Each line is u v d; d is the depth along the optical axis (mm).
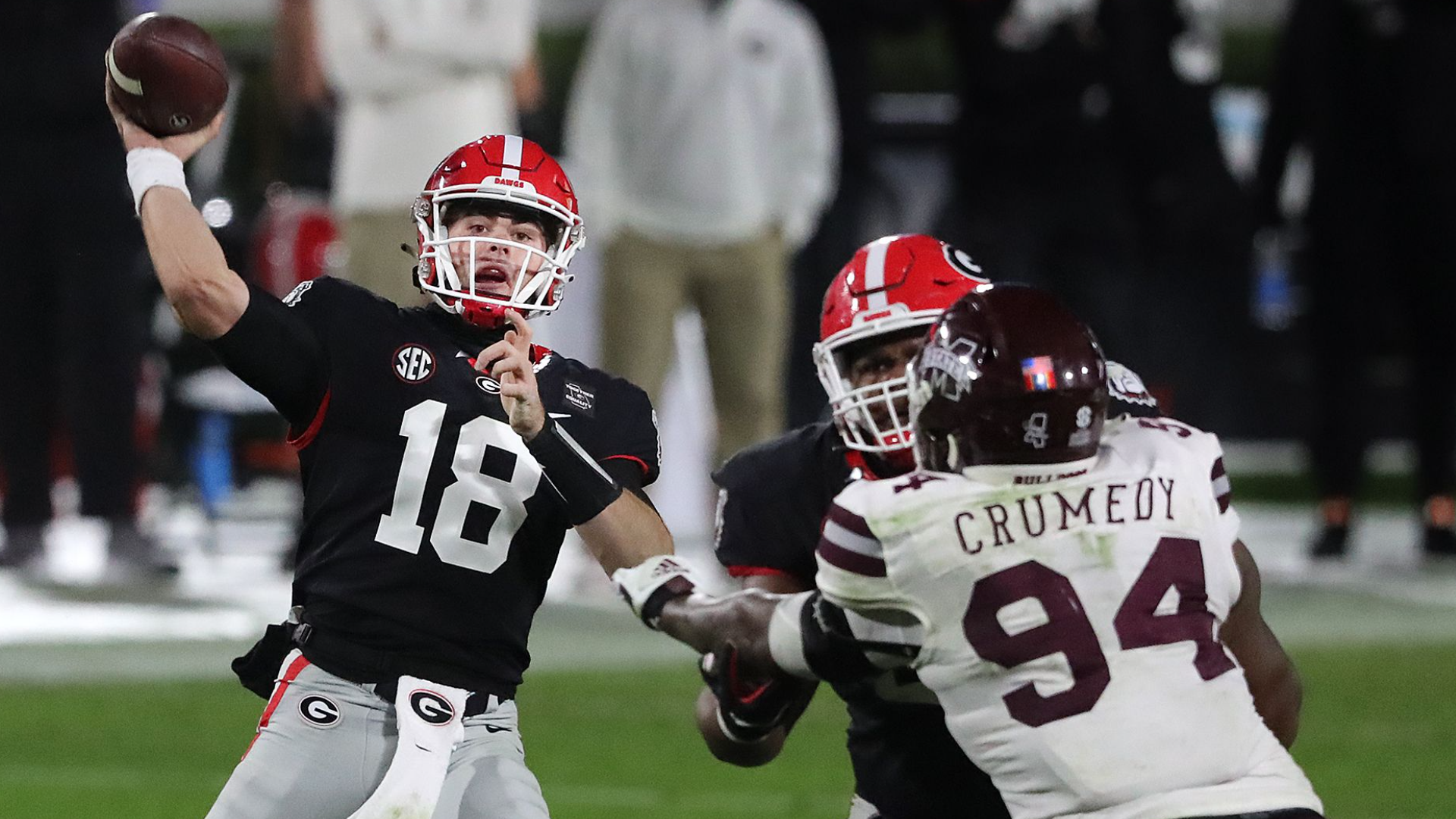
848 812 18422
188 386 36719
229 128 39281
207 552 36625
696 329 36656
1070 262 32594
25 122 30984
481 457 12883
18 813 18078
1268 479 49406
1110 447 11672
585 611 30500
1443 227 34125
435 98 29234
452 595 12773
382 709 12633
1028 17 31984
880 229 37094
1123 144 32375
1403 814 18766
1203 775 10984
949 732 12859
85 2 30953
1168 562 11320
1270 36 66250
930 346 11656
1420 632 29141
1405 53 33906
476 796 12367
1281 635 28859
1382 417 51875
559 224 13633
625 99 30438
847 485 13539
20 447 32750
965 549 11258
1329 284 34906
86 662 25578
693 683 24844
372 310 13172
